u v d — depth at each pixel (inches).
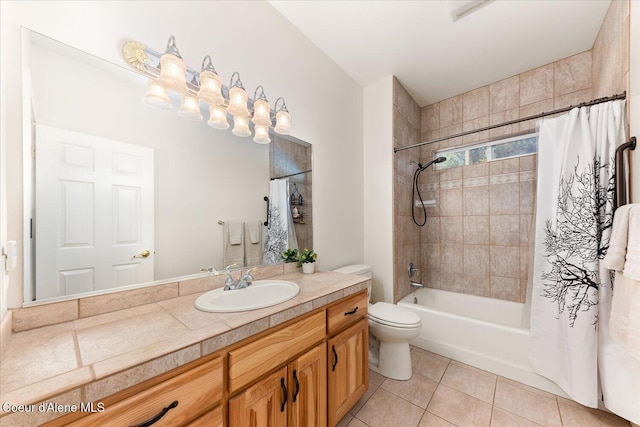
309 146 73.9
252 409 32.7
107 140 38.0
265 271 60.0
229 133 54.6
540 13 63.6
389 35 71.9
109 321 32.9
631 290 40.0
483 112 98.7
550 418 52.7
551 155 63.3
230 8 53.4
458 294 99.7
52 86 33.2
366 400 59.1
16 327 29.4
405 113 101.0
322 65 78.6
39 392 18.8
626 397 48.4
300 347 40.1
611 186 52.7
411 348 83.6
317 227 76.3
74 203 34.9
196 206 49.0
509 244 91.7
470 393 61.1
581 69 79.1
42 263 31.9
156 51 42.4
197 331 29.6
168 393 25.0
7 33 29.9
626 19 51.4
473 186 100.0
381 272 92.7
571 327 56.2
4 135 28.5
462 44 75.7
